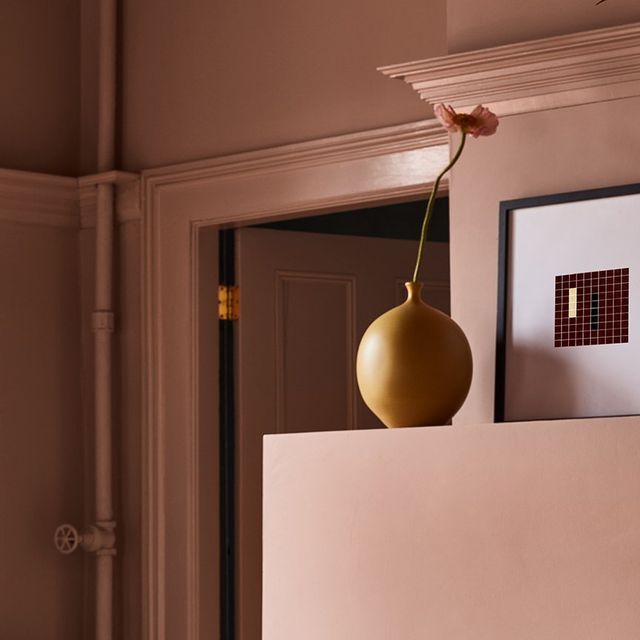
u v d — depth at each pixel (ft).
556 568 7.73
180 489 13.97
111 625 14.15
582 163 9.34
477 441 8.12
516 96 9.59
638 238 8.98
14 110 14.62
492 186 9.70
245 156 13.58
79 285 14.88
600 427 7.59
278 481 9.09
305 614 8.87
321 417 14.74
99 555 14.15
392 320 8.99
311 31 13.29
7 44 14.62
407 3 12.62
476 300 9.68
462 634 8.11
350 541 8.69
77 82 15.19
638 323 8.88
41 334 14.55
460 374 8.93
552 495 7.77
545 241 9.37
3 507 14.11
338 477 8.78
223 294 14.40
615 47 9.05
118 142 14.78
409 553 8.39
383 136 12.58
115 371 14.58
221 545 14.24
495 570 8.00
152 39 14.57
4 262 14.28
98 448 14.29
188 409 13.97
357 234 16.16
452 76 9.80
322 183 13.04
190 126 14.20
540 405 9.20
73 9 15.21
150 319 14.24
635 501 7.42
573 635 7.63
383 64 12.76
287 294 14.69
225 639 14.19
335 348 14.89
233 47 13.91
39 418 14.46
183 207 14.10
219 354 14.34
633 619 7.39
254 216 13.58
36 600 14.28
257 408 14.40
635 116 9.14
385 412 8.95
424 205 16.58
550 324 9.25
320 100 13.19
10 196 14.29
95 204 14.64
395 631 8.42
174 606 13.91
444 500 8.25
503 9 9.84
